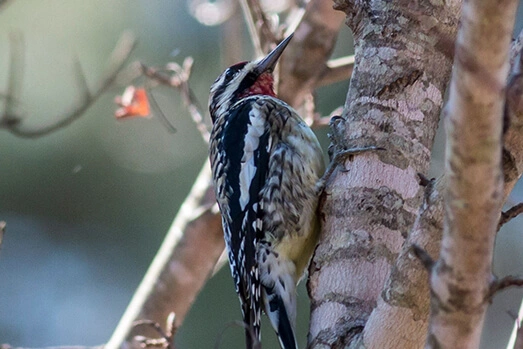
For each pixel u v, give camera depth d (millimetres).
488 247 4887
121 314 15773
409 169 7250
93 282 15859
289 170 8469
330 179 7594
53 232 15438
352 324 6559
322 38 11125
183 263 11219
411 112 7375
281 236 8273
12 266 15539
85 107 9867
